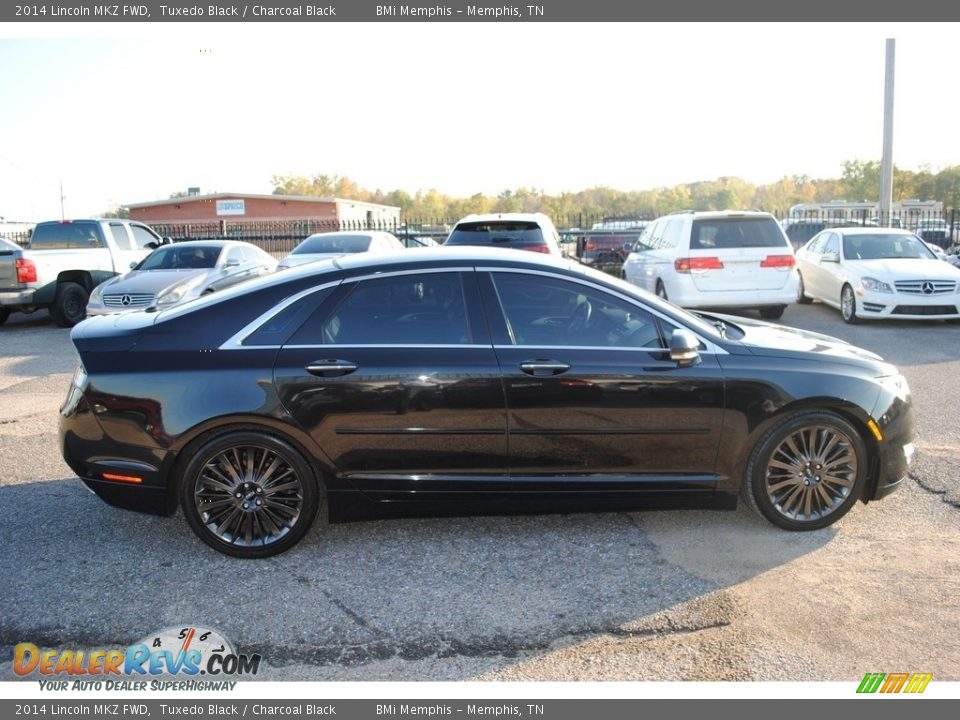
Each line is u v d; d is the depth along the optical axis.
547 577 3.80
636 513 4.55
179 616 3.50
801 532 4.25
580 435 4.04
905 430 4.26
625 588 3.69
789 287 11.13
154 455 3.90
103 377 3.94
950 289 11.07
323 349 3.97
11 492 4.95
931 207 39.66
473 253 4.34
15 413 6.99
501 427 4.00
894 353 9.30
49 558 4.03
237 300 4.09
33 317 14.73
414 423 3.96
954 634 3.29
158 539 4.25
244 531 4.00
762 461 4.15
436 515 4.15
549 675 3.07
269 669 3.13
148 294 10.59
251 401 3.88
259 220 44.25
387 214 55.59
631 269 13.68
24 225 30.41
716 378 4.05
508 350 4.02
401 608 3.54
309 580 3.80
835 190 88.94
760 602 3.55
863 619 3.40
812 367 4.14
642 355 4.07
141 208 45.44
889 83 19.91
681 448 4.10
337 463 3.98
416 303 4.09
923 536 4.20
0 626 3.42
